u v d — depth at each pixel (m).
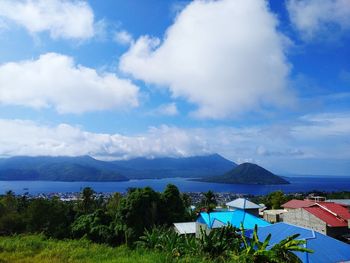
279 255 14.45
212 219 36.28
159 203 47.19
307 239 19.94
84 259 14.96
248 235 22.67
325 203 45.06
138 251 16.36
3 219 44.97
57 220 46.62
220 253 15.66
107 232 42.69
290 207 55.06
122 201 46.19
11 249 16.81
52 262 14.27
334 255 18.75
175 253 14.99
